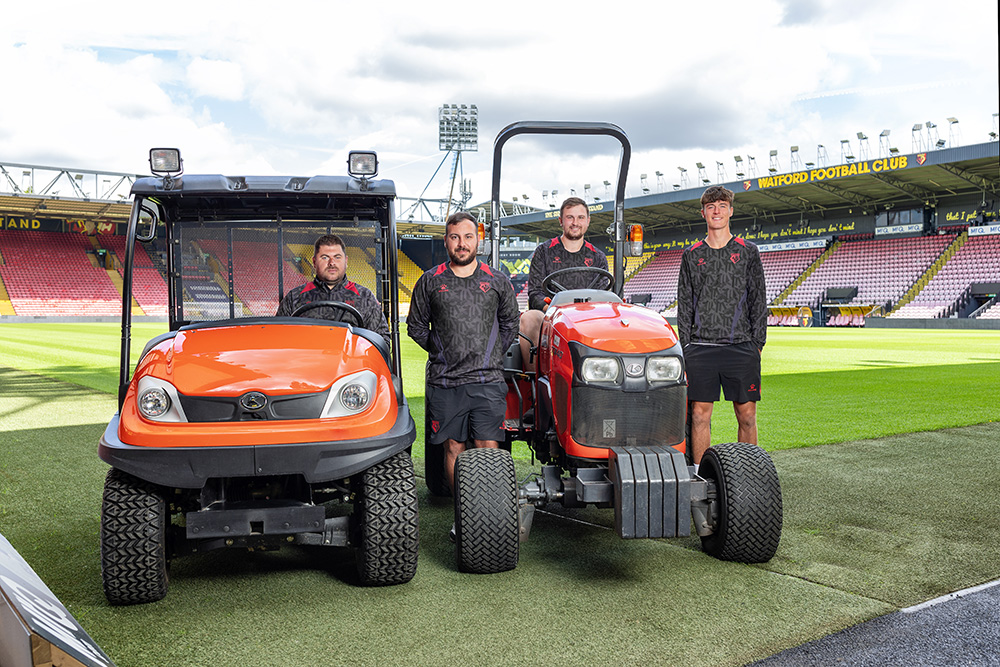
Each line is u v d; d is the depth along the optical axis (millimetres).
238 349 2883
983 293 32062
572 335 3227
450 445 3639
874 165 31547
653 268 47219
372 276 3652
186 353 2842
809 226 41750
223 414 2637
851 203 38906
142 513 2637
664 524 2871
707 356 3975
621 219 4281
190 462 2549
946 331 28109
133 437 2594
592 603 2703
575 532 3658
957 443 5859
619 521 2859
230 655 2303
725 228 3961
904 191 34719
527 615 2596
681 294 4059
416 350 16844
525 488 3195
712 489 3162
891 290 35344
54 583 2939
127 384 3055
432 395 3572
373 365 2955
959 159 29250
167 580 2789
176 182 3225
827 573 3006
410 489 2822
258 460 2574
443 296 3490
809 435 6215
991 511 3936
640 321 3305
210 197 3381
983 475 4766
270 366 2775
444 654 2297
